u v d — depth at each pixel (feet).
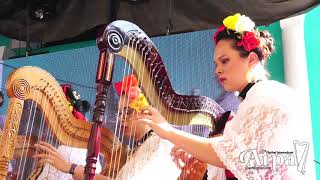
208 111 6.73
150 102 5.92
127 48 5.30
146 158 6.97
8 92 5.41
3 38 15.17
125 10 12.90
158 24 12.60
